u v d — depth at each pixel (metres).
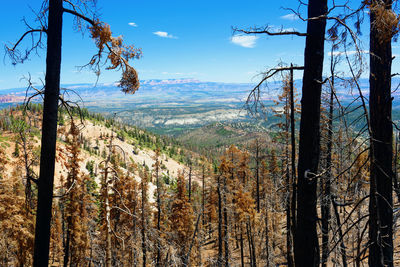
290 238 10.61
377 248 4.96
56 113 5.40
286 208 10.95
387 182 5.05
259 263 27.58
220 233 26.34
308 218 4.34
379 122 5.08
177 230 28.89
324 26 4.15
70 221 24.27
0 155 17.86
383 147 5.05
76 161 21.92
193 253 26.73
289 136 11.98
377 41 5.02
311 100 4.21
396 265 10.70
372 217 4.08
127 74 6.95
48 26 5.28
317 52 4.13
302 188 4.39
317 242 4.38
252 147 20.36
